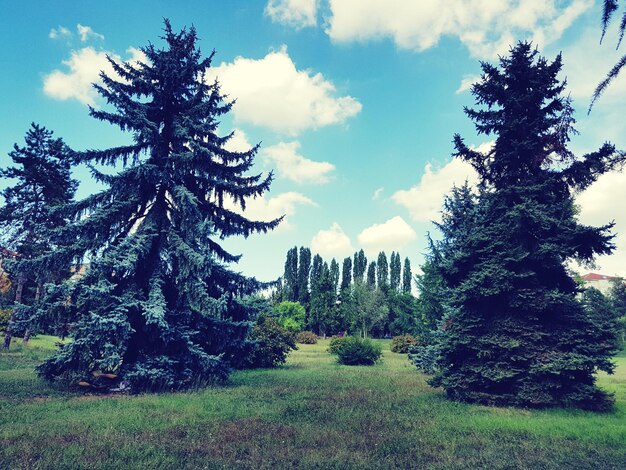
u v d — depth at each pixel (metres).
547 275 13.14
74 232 13.69
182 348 14.23
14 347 28.30
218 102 17.12
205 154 15.27
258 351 22.03
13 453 6.01
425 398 12.54
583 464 6.39
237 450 6.60
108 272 13.42
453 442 7.43
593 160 11.50
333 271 94.88
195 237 15.18
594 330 11.87
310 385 15.04
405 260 96.06
